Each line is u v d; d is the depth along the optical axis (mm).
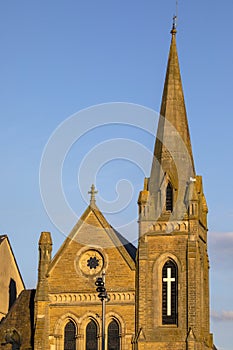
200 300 117250
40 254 118625
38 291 117000
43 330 115312
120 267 117312
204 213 125062
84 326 116250
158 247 117438
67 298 117062
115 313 115812
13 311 120562
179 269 116125
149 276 116688
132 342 114375
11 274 133875
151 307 115625
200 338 115188
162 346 113812
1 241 131625
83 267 118062
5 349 117438
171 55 128250
